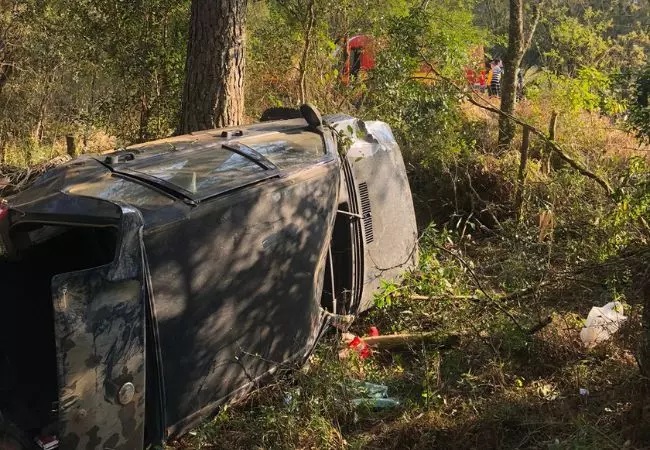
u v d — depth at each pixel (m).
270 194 3.52
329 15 9.70
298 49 9.45
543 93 8.65
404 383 4.01
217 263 3.24
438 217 7.55
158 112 8.39
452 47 8.12
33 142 10.86
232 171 3.58
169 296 3.04
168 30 8.26
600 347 4.19
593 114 8.60
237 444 3.34
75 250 3.58
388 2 9.65
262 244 3.47
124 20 8.17
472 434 3.42
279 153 3.97
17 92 11.71
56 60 10.66
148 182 3.33
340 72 9.92
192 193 3.24
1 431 3.17
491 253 6.18
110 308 2.80
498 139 8.24
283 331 3.67
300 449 3.34
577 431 3.20
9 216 3.35
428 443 3.38
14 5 10.91
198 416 3.27
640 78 4.26
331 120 4.86
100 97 9.37
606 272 4.80
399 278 5.11
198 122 6.10
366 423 3.65
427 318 4.88
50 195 3.30
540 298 4.86
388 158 5.08
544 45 11.79
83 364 2.74
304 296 3.78
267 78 9.48
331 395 3.63
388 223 4.96
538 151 7.95
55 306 2.66
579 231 6.01
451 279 5.32
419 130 7.58
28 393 3.47
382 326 4.91
